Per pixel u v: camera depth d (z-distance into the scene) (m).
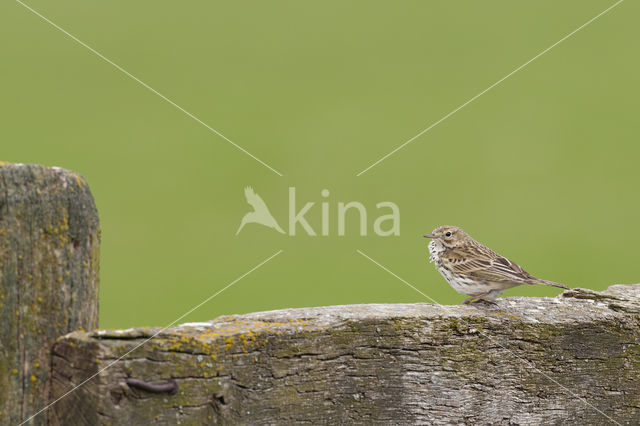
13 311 4.29
